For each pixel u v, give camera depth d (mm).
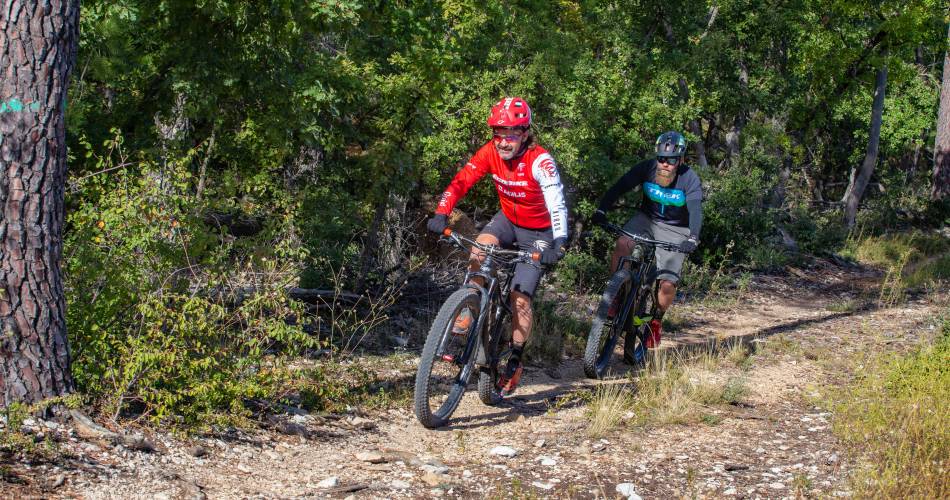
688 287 13016
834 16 21781
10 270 4117
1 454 3797
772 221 16875
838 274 16797
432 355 5266
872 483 4578
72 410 4305
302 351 7109
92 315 4754
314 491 4172
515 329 6012
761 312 11906
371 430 5359
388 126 9359
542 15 13680
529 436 5492
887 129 31672
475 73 12305
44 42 4133
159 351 4605
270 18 7527
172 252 5195
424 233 11766
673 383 6766
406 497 4219
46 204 4199
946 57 27266
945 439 5203
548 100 13102
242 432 4859
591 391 6688
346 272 9766
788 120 22375
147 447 4285
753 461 5211
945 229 24500
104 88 8555
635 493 4500
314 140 8094
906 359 7562
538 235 5875
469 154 12656
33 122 4121
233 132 8727
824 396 6887
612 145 14406
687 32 16484
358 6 7176
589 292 11734
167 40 7836
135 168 6297
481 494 4367
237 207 8141
